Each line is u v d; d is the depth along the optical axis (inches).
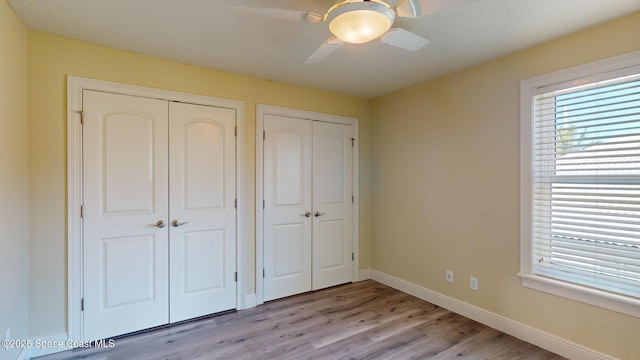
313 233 134.3
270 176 122.6
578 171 82.4
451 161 112.8
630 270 73.8
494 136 99.3
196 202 106.2
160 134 99.6
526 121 91.0
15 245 73.4
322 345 89.6
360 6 55.9
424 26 77.2
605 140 77.4
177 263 103.0
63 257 86.0
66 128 86.2
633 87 72.7
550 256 87.9
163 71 100.0
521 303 92.7
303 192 131.3
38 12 72.4
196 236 106.3
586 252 80.9
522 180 92.1
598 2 66.6
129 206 95.0
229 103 112.0
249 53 95.4
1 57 65.7
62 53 85.6
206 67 107.0
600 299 76.5
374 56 97.0
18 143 75.3
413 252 128.3
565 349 82.5
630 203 73.5
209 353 85.4
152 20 76.0
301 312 112.2
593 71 78.0
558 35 82.4
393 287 137.8
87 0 67.4
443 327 100.3
